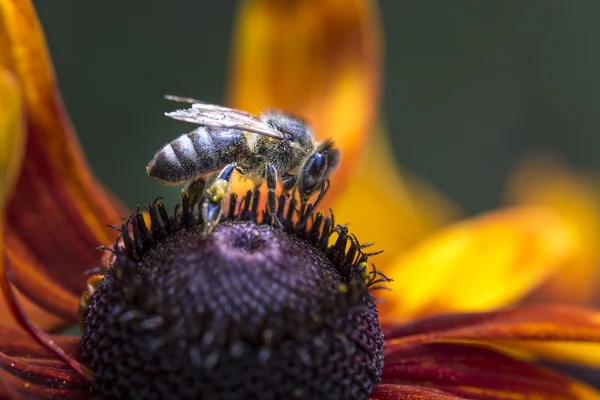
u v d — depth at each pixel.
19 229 0.11
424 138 0.25
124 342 0.10
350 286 0.10
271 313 0.10
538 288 0.15
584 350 0.13
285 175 0.12
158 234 0.10
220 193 0.10
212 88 0.22
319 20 0.13
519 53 0.26
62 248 0.12
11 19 0.11
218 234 0.10
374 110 0.13
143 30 0.21
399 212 0.15
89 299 0.11
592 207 0.17
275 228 0.11
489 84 0.26
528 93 0.26
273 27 0.13
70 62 0.21
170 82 0.22
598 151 0.26
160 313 0.10
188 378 0.10
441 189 0.25
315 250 0.11
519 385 0.11
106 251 0.11
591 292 0.16
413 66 0.25
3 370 0.10
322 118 0.13
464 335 0.11
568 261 0.15
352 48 0.13
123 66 0.21
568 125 0.26
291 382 0.10
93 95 0.21
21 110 0.10
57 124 0.12
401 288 0.13
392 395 0.11
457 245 0.13
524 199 0.18
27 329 0.10
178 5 0.22
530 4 0.25
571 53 0.26
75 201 0.12
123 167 0.21
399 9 0.25
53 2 0.21
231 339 0.10
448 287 0.13
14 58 0.11
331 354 0.10
